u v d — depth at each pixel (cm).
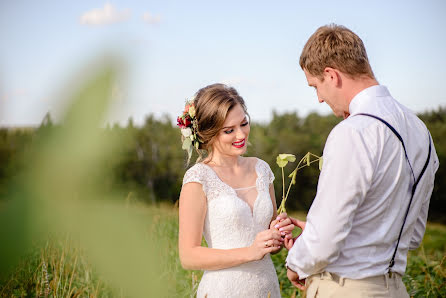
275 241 186
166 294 28
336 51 153
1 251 23
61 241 25
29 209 24
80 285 262
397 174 144
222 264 190
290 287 359
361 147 140
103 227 26
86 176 25
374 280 148
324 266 144
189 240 198
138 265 27
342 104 161
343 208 137
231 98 202
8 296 52
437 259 415
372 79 158
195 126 209
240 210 203
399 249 153
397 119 150
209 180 206
